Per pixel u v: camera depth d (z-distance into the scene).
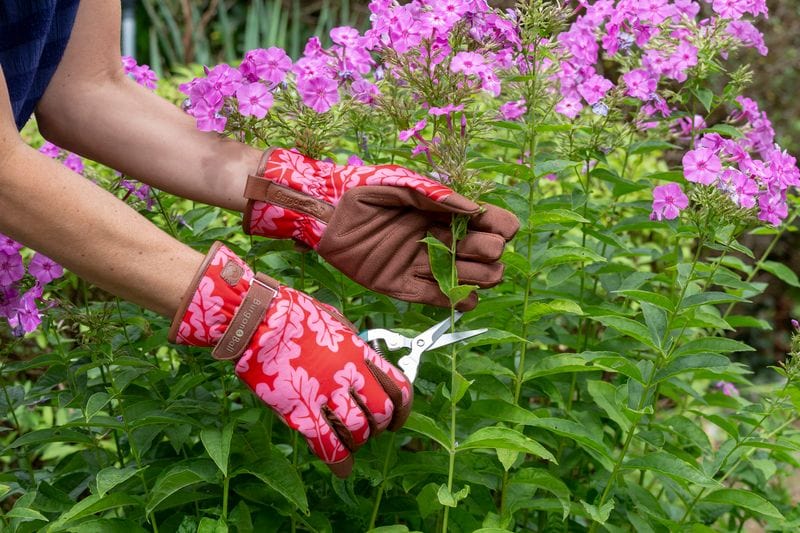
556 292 1.66
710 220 1.44
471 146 1.64
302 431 1.34
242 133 1.50
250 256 1.50
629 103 1.68
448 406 1.50
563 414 1.60
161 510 1.54
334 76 1.52
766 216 1.46
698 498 1.55
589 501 1.56
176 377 1.59
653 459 1.46
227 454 1.39
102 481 1.39
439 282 1.39
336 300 1.55
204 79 1.44
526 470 1.48
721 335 1.88
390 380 1.35
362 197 1.39
